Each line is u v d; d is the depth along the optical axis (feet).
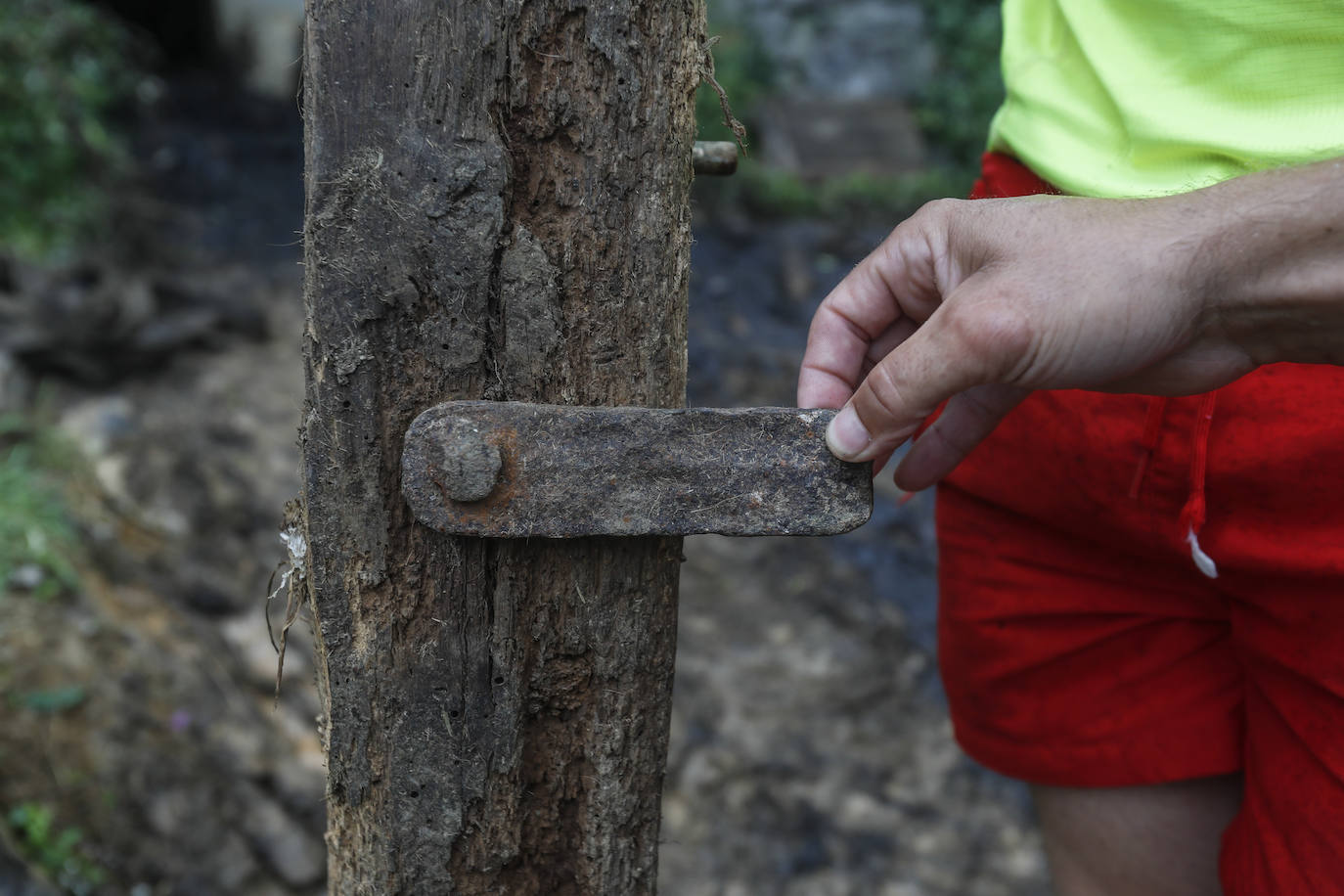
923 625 9.45
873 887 7.09
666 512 2.61
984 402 3.10
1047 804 3.97
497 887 3.03
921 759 8.12
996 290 2.33
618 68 2.55
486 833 2.94
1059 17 3.44
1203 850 3.68
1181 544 3.16
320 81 2.44
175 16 20.24
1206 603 3.43
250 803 6.57
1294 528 2.94
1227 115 2.84
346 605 2.73
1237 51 2.79
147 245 12.97
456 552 2.70
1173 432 3.03
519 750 2.89
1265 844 3.21
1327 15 2.59
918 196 18.95
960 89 20.83
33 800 5.95
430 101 2.47
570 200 2.61
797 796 7.68
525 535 2.59
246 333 11.64
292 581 2.84
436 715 2.81
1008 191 3.61
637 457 2.58
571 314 2.67
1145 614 3.52
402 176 2.50
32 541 7.41
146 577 7.94
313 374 2.59
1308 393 2.81
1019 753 3.85
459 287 2.56
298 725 7.27
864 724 8.38
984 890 7.13
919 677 8.91
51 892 5.42
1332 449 2.80
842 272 16.48
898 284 2.85
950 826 7.59
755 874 7.10
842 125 20.33
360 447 2.62
